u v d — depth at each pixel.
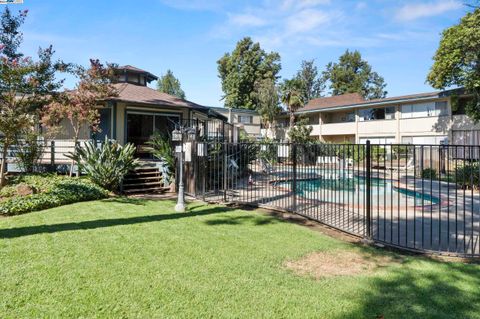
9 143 9.94
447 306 3.27
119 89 15.68
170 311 3.05
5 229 5.76
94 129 11.96
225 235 5.70
